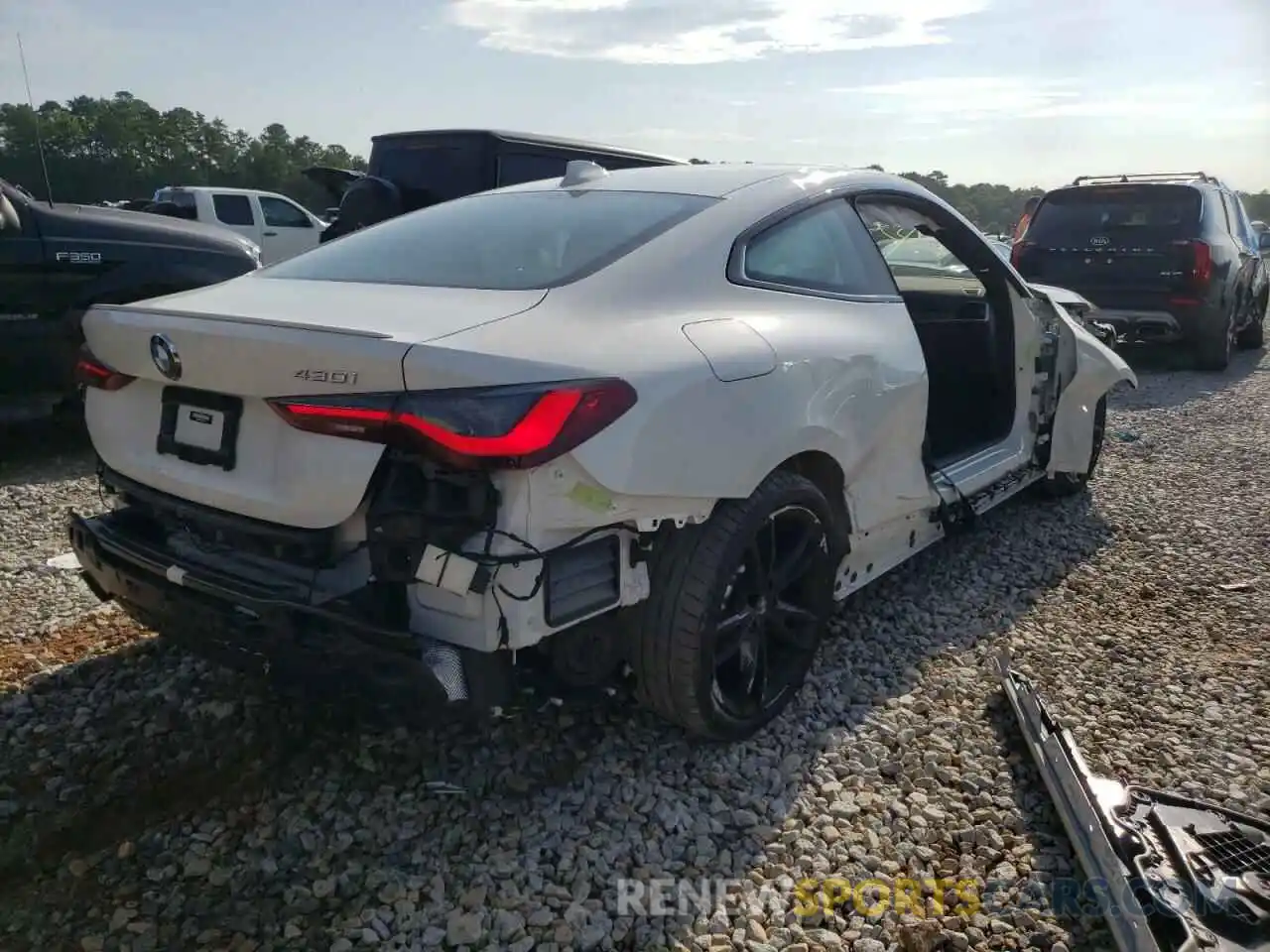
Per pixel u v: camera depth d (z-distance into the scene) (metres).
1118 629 3.90
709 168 3.61
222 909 2.38
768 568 2.99
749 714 2.99
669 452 2.49
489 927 2.33
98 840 2.61
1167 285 9.60
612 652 2.71
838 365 3.12
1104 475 6.11
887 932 2.33
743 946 2.28
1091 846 2.45
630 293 2.75
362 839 2.62
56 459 6.25
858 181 3.69
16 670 3.43
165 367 2.62
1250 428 7.46
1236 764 2.97
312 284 2.99
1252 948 2.15
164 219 6.72
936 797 2.81
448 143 8.19
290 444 2.45
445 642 2.34
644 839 2.62
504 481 2.27
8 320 5.92
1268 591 4.28
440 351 2.26
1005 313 4.44
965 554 4.65
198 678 3.38
